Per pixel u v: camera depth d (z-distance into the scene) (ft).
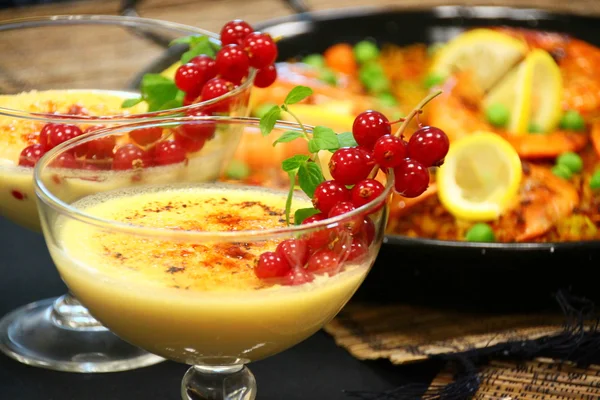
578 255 1.67
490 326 1.72
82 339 1.69
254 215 1.53
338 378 1.63
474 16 2.37
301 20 2.33
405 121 1.45
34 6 2.55
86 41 2.22
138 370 1.65
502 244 1.67
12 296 1.77
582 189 1.93
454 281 1.69
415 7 2.37
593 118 2.11
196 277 1.39
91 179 1.53
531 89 2.11
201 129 1.58
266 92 2.10
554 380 1.62
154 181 1.57
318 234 1.39
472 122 2.04
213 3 2.69
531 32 2.34
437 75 2.21
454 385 1.58
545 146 1.98
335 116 1.98
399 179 1.43
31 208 1.64
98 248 1.42
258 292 1.39
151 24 1.87
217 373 1.52
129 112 1.73
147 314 1.40
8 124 1.60
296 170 1.49
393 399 1.59
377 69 2.23
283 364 1.65
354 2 2.79
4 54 1.94
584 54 2.27
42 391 1.61
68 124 1.57
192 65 1.65
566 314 1.68
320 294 1.42
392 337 1.69
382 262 1.69
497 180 1.89
